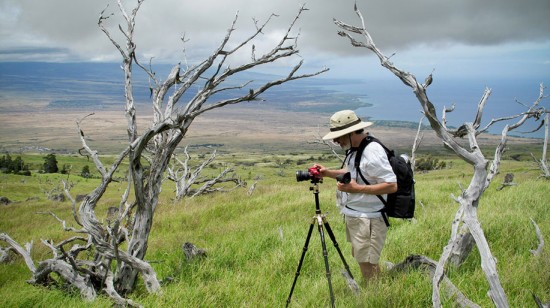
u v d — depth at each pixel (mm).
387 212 5145
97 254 7559
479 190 4051
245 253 8273
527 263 5602
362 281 5738
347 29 4512
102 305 5750
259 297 5816
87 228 6578
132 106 7180
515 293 4887
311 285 6016
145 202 6973
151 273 6395
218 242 9961
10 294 6418
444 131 4102
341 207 5504
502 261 6078
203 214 15898
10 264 10531
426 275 5414
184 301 5562
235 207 16719
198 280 6746
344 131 4996
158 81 7410
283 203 16375
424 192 15859
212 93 7371
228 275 6891
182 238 11375
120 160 6957
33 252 12703
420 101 4016
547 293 4871
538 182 15727
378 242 5211
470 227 3918
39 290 6438
